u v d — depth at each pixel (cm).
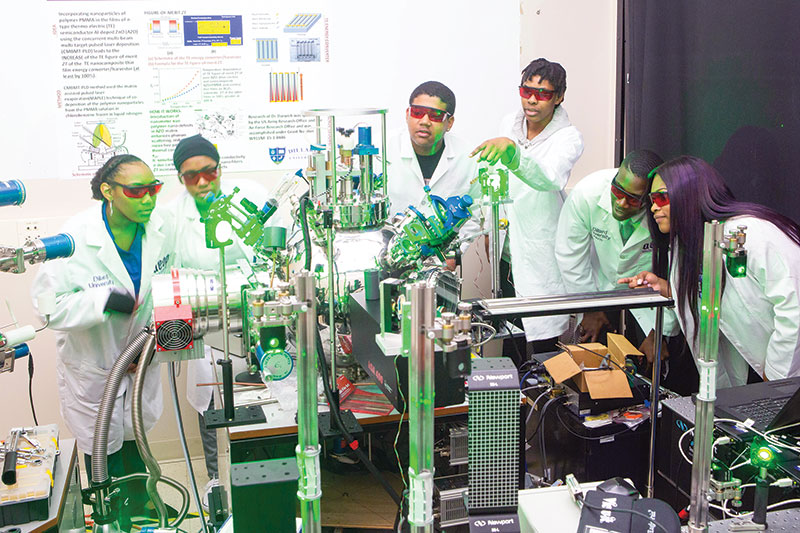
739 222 254
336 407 196
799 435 191
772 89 281
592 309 219
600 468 273
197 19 312
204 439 304
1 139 300
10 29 294
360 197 221
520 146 338
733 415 208
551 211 338
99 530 231
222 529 176
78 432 285
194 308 203
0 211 304
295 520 164
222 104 322
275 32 322
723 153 308
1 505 183
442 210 213
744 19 290
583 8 352
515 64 349
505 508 178
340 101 335
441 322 126
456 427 207
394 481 235
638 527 167
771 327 264
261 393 224
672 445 250
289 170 334
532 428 303
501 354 351
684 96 325
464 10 338
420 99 316
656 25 336
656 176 273
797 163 273
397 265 218
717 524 183
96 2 301
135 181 273
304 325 142
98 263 275
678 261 270
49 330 320
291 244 230
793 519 183
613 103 364
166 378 336
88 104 308
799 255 251
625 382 280
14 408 323
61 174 309
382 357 184
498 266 310
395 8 331
